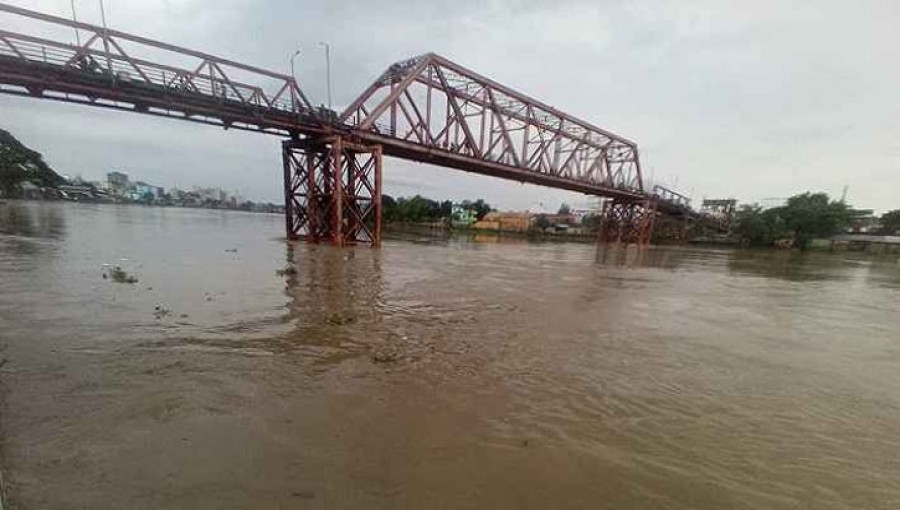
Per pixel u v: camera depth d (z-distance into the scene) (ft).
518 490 13.30
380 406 18.70
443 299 45.34
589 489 13.60
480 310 40.88
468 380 22.50
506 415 18.65
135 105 78.95
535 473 14.30
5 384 18.63
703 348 31.86
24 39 65.82
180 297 37.78
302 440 15.44
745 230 248.32
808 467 15.94
